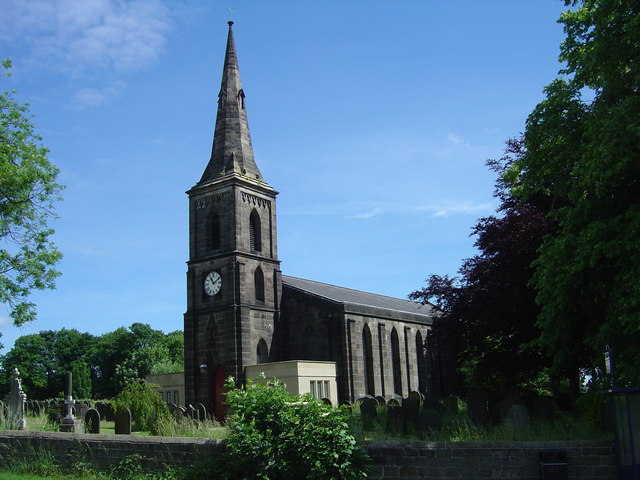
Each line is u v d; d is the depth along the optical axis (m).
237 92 58.06
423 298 40.50
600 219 20.53
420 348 63.09
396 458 16.81
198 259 53.22
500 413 24.81
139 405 36.91
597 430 20.50
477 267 35.88
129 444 20.02
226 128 56.62
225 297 51.06
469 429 22.42
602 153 19.39
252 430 16.95
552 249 21.08
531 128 24.64
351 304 52.84
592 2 22.28
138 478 19.12
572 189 22.22
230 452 17.56
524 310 32.81
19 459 21.89
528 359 35.47
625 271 19.30
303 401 17.44
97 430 28.28
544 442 16.14
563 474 15.55
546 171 24.95
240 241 52.25
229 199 52.91
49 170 39.34
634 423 15.03
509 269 32.44
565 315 22.05
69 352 123.94
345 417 16.91
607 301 21.53
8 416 32.16
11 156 37.66
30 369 120.81
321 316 52.59
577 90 23.72
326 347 51.84
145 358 110.12
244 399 17.56
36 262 38.47
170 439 19.39
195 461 18.78
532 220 32.00
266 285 53.53
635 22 19.34
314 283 64.12
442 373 65.31
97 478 19.69
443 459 16.53
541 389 44.41
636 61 20.17
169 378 56.78
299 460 16.20
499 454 16.25
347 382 50.28
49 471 20.72
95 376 122.88
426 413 22.47
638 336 19.73
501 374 36.97
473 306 35.19
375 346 55.19
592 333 22.77
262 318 52.31
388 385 55.72
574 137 23.83
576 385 31.11
